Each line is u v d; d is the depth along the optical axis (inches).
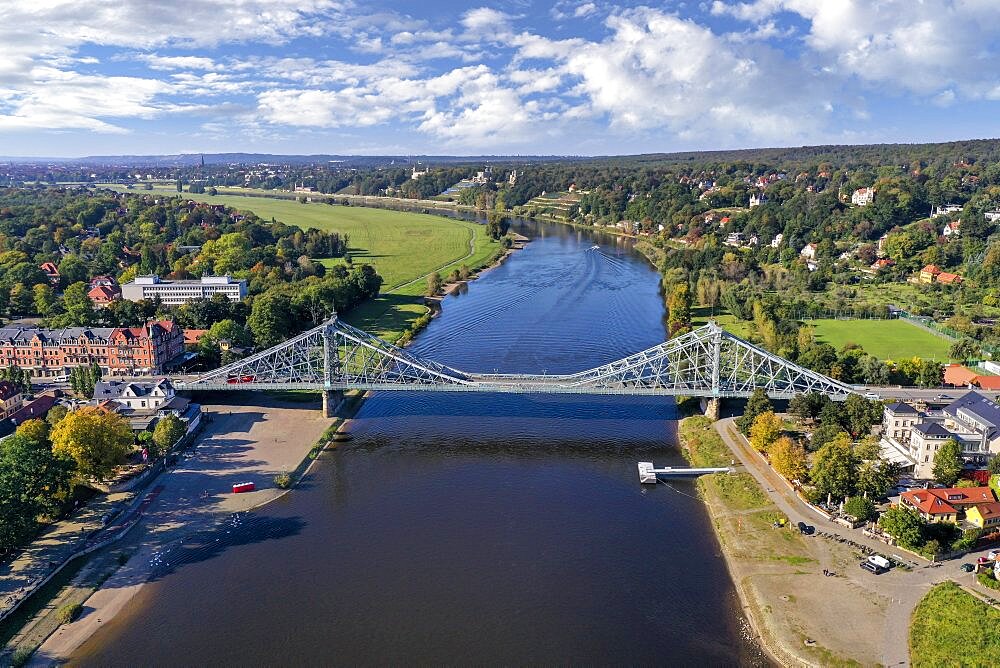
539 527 5949.8
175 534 5826.8
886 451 6894.7
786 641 4475.9
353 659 4382.4
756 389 7844.5
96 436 6309.1
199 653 4441.4
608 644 4520.2
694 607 4886.8
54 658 4404.5
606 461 7278.5
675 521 6058.1
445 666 4323.3
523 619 4753.9
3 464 5561.0
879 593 4909.0
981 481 6190.9
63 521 5900.6
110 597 4995.1
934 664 4215.1
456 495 6530.5
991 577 4992.6
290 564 5403.5
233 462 7165.4
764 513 6048.2
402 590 5068.9
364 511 6230.3
